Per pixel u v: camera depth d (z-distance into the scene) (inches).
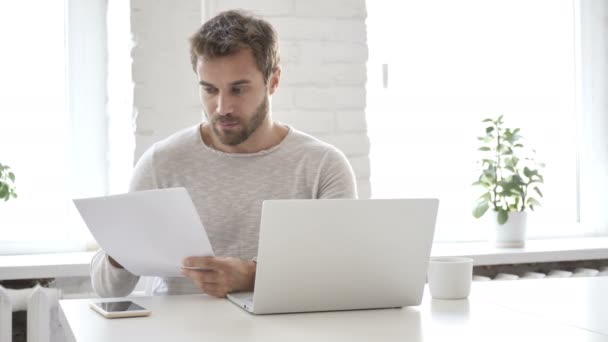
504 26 133.9
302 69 110.7
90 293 105.0
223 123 72.0
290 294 57.2
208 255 60.8
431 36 130.1
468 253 114.9
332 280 58.0
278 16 110.0
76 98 116.8
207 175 77.6
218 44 69.7
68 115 116.4
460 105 131.6
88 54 117.3
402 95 128.9
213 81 70.8
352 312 58.7
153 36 105.9
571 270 126.5
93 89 117.7
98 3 117.5
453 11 131.2
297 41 110.5
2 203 113.7
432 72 130.2
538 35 135.7
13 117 114.7
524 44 135.0
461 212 131.5
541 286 70.1
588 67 137.5
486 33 132.8
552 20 136.4
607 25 138.2
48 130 116.2
